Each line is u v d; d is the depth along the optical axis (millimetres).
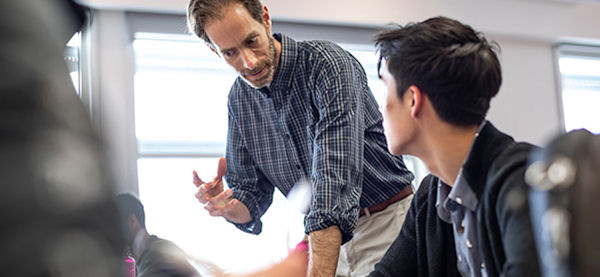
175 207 3982
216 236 3881
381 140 2053
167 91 4129
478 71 1190
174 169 4066
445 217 1337
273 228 3854
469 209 1228
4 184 435
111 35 3830
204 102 4195
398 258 1495
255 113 2156
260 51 1939
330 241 1631
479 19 4762
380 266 1511
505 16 4836
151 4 3893
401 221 2047
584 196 497
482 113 1218
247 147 2195
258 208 2207
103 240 475
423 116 1243
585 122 5121
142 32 3941
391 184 2043
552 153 545
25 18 491
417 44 1218
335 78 1844
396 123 1279
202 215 3934
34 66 478
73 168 470
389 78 1281
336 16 4320
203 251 3836
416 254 1490
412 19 4539
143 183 3979
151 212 3934
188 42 4141
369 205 2066
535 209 560
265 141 2164
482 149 1195
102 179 494
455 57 1188
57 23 527
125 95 3793
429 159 1287
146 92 4086
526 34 4875
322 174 1705
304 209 2088
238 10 1902
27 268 427
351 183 1724
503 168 1132
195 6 1940
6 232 428
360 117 1839
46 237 438
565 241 501
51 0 540
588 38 5016
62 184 458
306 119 2037
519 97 4852
